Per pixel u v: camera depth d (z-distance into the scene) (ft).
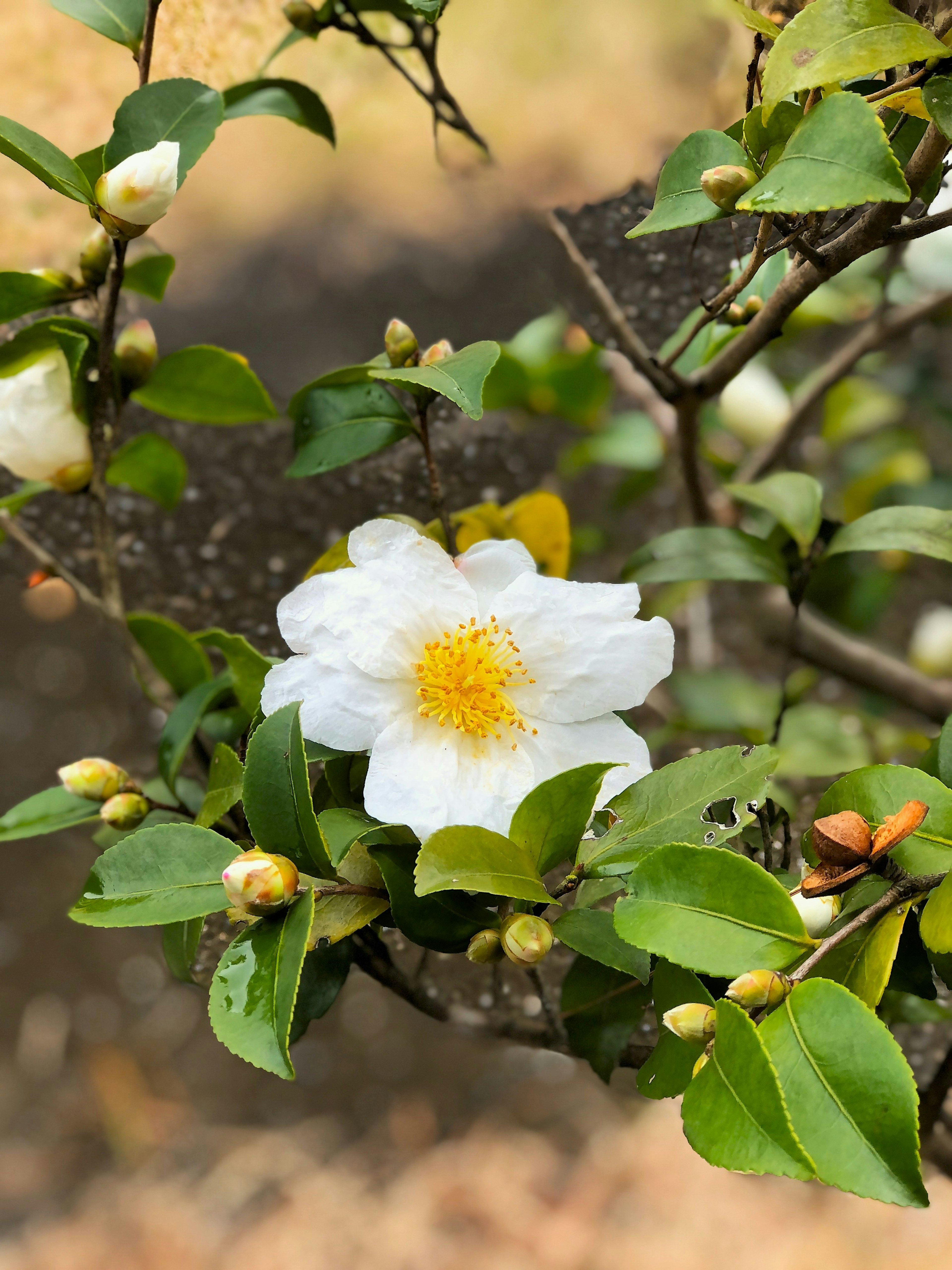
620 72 2.97
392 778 2.45
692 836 2.42
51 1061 7.69
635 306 3.18
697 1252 6.80
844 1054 2.30
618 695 2.50
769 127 2.42
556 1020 2.68
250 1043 2.33
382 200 7.52
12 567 3.55
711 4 2.85
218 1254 7.02
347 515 3.52
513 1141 7.66
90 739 5.62
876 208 2.47
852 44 2.37
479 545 2.53
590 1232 7.04
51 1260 6.93
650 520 4.70
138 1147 7.52
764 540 2.93
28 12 2.89
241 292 7.81
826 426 4.59
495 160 3.11
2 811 5.97
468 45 3.27
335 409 2.70
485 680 2.47
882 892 2.43
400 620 2.49
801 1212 6.90
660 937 2.35
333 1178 7.48
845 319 3.86
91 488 2.77
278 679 2.47
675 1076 2.44
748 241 2.73
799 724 3.60
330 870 2.39
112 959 7.90
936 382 4.81
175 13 2.82
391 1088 7.97
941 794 2.41
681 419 2.91
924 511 2.83
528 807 2.39
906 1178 2.27
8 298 2.67
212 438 3.57
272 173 7.75
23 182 2.92
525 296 4.49
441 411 3.48
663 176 2.44
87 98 2.93
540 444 4.45
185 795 2.79
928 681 3.78
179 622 3.51
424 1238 7.10
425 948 2.44
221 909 2.40
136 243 2.93
